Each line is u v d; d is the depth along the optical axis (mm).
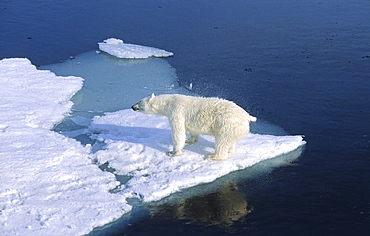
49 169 12594
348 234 10461
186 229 10633
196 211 11320
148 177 12531
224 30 28297
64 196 11492
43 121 16266
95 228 10562
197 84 20719
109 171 13047
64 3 34719
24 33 27969
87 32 28328
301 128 16234
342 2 34719
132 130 15461
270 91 19766
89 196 11562
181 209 11391
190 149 13930
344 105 18156
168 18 30984
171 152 13641
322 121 16766
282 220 11000
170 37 27266
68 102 18469
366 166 13539
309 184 12609
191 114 12859
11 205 10961
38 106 17484
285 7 33406
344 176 13008
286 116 17297
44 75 21125
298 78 21156
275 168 13406
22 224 10312
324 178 12906
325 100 18688
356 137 15438
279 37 26953
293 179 12844
